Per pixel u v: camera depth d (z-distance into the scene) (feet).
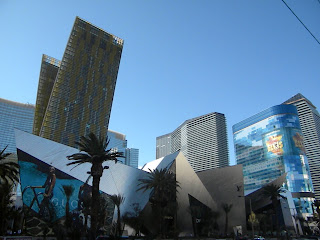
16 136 158.92
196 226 201.57
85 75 447.42
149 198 187.52
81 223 150.92
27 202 146.92
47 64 452.76
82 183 164.76
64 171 163.22
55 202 153.28
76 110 423.64
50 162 161.38
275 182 263.49
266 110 561.43
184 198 204.64
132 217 164.55
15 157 285.23
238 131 643.04
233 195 231.91
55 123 398.83
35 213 146.20
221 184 239.09
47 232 143.02
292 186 465.47
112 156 117.19
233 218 228.43
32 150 159.43
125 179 186.70
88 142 118.21
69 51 440.04
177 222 198.08
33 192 150.30
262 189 260.21
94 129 437.99
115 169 187.01
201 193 214.28
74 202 157.28
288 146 498.28
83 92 438.40
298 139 504.43
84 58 453.99
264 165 537.65
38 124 418.31
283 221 280.10
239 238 167.12
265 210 277.85
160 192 166.40
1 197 144.87
